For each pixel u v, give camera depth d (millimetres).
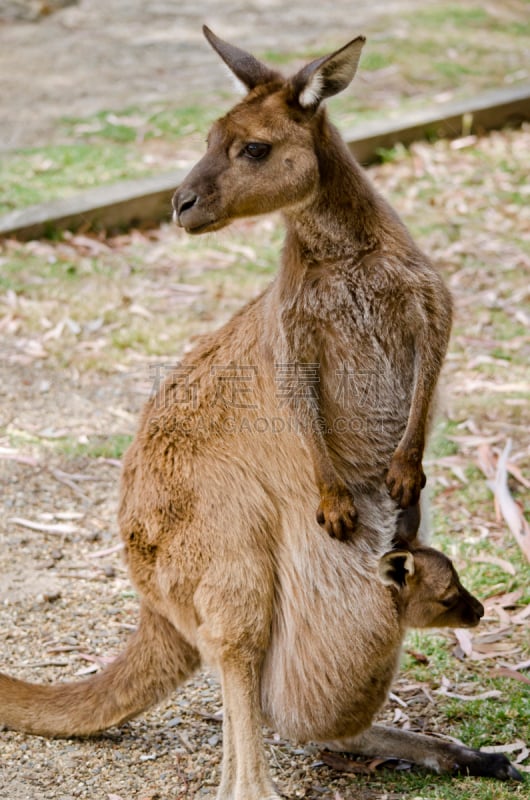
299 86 8695
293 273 8656
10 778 8562
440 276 8750
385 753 8875
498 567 11438
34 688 9023
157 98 25609
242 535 8602
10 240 19031
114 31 30672
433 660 10125
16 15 31406
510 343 16359
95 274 18328
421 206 20953
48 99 25594
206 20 31594
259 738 8328
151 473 8875
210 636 8523
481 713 9344
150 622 8961
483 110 24141
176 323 16844
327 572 8664
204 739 9164
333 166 8664
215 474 8688
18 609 10797
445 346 8672
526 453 13555
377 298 8500
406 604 8477
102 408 14742
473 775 8602
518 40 29969
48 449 13719
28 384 15227
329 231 8555
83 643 10336
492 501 12664
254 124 8672
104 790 8469
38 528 12180
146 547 8875
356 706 8609
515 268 18703
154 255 19109
